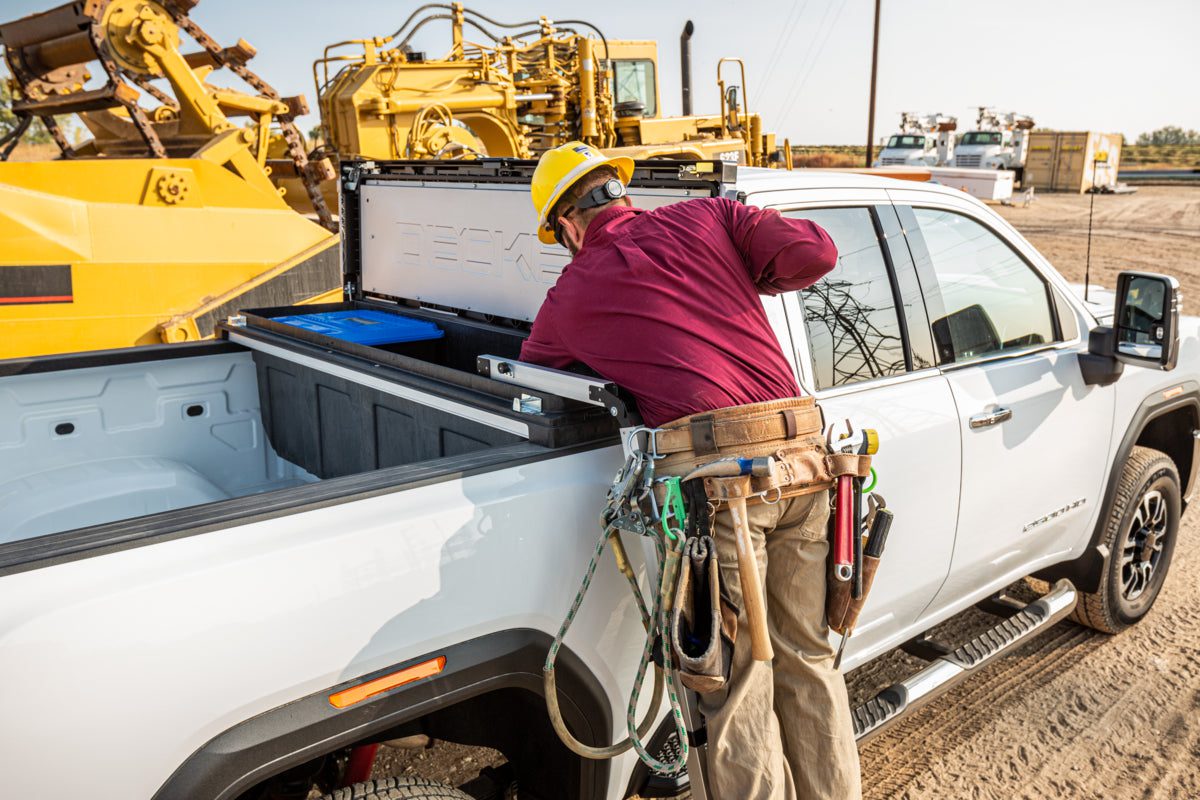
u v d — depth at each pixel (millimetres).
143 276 5566
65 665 1350
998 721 3395
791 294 2434
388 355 2668
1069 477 3348
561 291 2080
